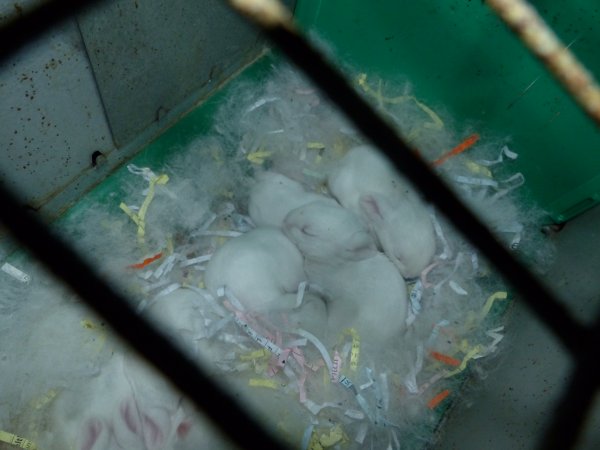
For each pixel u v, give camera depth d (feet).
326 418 1.26
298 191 1.37
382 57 1.51
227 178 1.44
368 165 1.37
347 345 1.26
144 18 1.18
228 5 1.36
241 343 1.24
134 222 1.37
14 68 1.03
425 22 1.40
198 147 1.47
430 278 1.39
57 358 1.22
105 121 1.29
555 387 1.15
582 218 1.40
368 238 1.30
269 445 1.21
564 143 1.37
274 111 1.52
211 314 1.24
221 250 1.27
